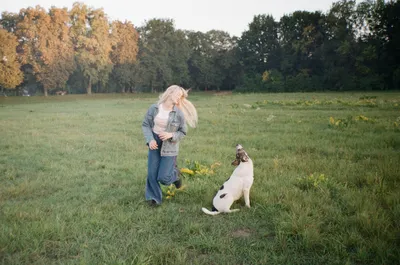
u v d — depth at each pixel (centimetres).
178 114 483
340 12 6444
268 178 599
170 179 484
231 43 8925
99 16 6581
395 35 5600
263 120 1468
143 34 8006
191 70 8875
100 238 383
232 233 393
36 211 455
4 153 901
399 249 331
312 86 6475
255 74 7575
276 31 7669
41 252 351
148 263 321
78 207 480
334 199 482
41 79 6091
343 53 5922
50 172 696
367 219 387
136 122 1588
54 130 1356
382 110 1745
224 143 975
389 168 605
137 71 7400
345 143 895
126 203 505
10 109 3020
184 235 388
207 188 542
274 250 348
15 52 5800
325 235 371
